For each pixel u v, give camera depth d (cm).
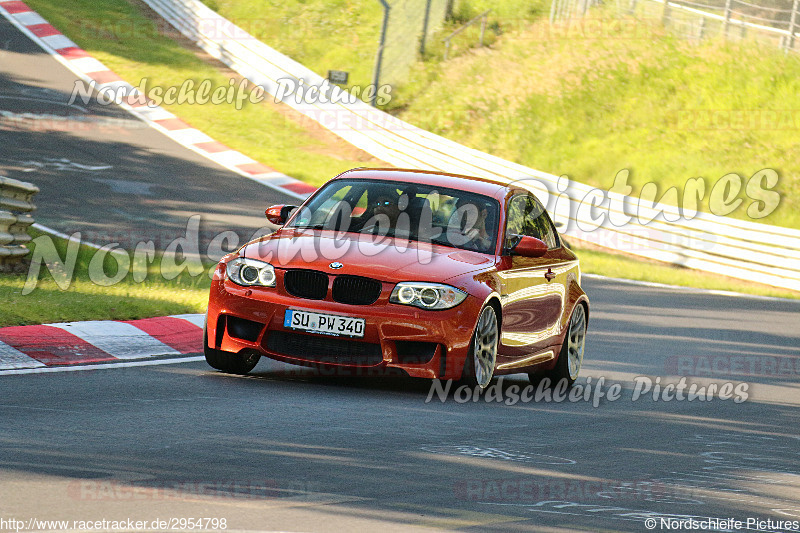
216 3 13212
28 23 11025
